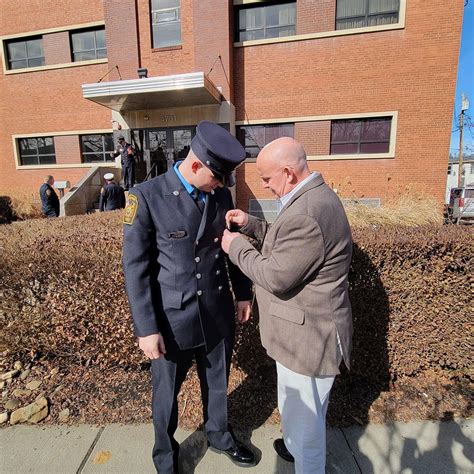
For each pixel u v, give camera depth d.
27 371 2.66
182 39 11.38
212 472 1.85
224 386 1.88
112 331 2.53
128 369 2.66
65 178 13.52
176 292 1.63
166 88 9.65
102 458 1.92
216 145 1.48
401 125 10.53
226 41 10.94
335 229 1.44
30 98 13.44
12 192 12.76
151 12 11.50
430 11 9.88
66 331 2.58
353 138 11.10
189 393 2.44
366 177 11.00
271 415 2.25
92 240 2.49
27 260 2.49
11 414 2.24
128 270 1.54
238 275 1.96
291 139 1.55
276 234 1.52
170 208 1.59
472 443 2.00
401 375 2.53
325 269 1.48
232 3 11.15
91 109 12.91
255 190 11.94
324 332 1.51
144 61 11.70
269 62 11.23
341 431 2.10
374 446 1.99
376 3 10.37
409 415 2.22
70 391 2.46
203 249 1.67
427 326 2.40
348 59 10.64
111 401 2.36
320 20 10.67
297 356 1.53
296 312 1.52
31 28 12.93
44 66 13.01
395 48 10.27
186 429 2.15
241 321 2.02
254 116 11.57
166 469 1.76
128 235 1.55
